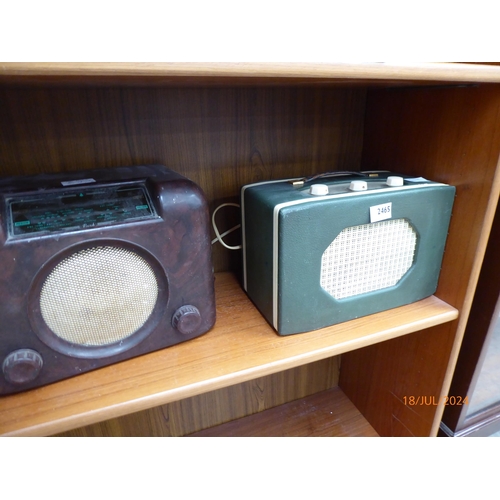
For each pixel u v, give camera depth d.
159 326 0.61
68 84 0.58
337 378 1.26
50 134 0.70
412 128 0.79
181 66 0.43
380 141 0.89
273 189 0.69
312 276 0.64
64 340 0.55
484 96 0.63
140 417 1.01
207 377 0.58
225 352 0.64
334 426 1.12
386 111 0.86
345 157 0.95
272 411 1.18
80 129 0.72
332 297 0.68
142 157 0.77
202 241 0.60
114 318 0.58
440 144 0.73
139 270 0.57
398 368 0.97
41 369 0.54
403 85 0.74
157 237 0.56
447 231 0.74
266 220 0.63
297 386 1.20
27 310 0.50
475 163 0.67
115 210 0.54
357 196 0.63
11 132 0.68
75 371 0.57
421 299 0.79
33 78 0.45
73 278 0.52
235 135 0.83
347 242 0.66
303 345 0.65
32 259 0.49
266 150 0.87
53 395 0.54
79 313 0.55
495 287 0.85
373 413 1.11
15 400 0.53
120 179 0.58
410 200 0.67
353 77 0.51
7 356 0.51
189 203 0.57
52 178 0.60
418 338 0.88
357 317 0.73
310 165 0.92
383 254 0.70
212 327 0.69
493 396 1.10
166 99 0.75
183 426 1.08
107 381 0.57
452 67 0.54
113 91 0.71
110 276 0.55
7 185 0.54
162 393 0.55
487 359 1.05
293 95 0.85
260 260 0.69
